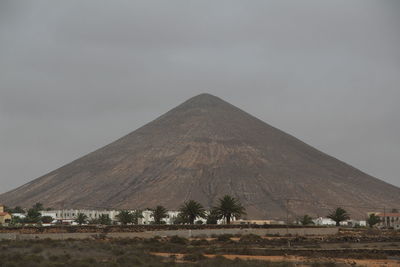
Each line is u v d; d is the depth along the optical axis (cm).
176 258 11112
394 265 10712
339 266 10206
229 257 11738
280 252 12700
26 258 9944
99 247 12269
